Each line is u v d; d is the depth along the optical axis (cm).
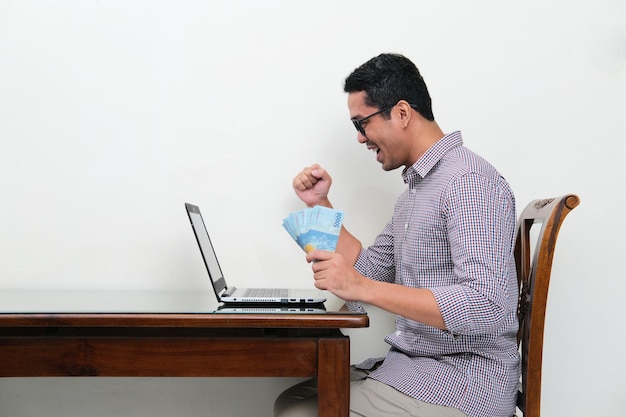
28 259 175
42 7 175
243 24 179
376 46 181
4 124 175
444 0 182
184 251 178
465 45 182
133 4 177
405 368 132
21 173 175
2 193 175
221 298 132
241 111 179
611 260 185
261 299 132
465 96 182
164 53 178
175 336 111
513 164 183
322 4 180
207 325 106
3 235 175
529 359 129
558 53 184
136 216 177
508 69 183
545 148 184
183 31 178
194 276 178
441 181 132
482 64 183
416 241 136
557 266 185
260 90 179
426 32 182
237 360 110
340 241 168
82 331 113
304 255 180
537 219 140
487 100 183
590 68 184
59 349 109
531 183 183
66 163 176
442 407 123
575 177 184
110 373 109
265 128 179
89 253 176
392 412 123
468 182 124
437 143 138
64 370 109
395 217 160
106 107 177
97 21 176
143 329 115
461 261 118
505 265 118
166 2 178
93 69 176
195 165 178
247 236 179
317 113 180
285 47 180
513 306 131
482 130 182
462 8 182
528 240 149
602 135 184
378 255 165
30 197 175
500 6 183
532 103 184
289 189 180
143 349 110
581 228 184
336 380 110
